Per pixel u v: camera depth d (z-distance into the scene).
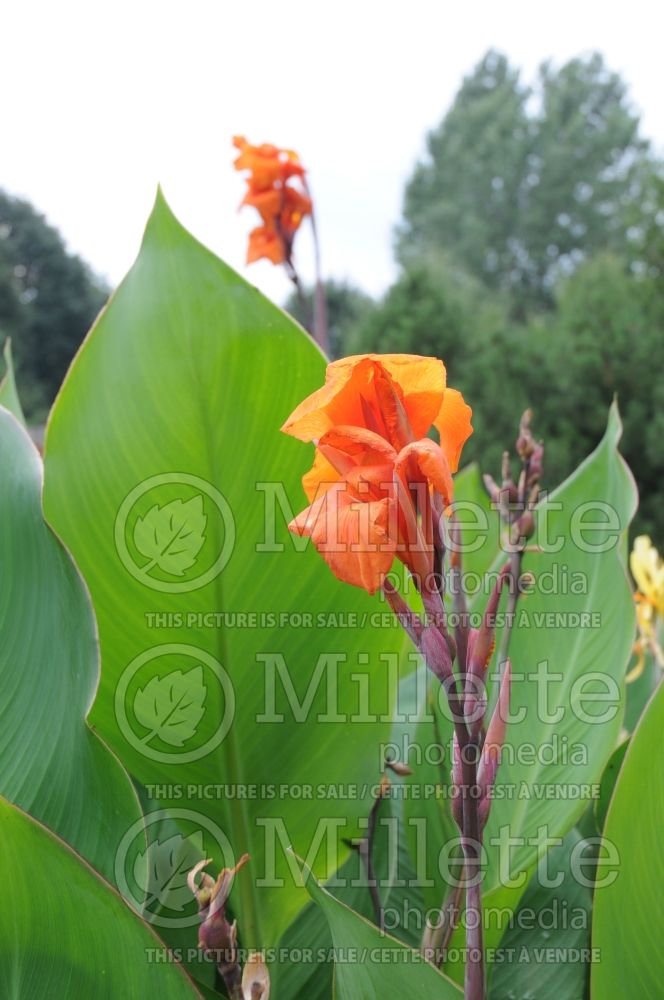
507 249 24.77
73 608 0.98
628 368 6.86
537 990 1.09
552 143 24.33
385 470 0.85
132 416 1.00
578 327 7.37
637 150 24.09
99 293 21.94
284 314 0.99
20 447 1.02
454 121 26.75
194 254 0.99
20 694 0.98
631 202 8.55
